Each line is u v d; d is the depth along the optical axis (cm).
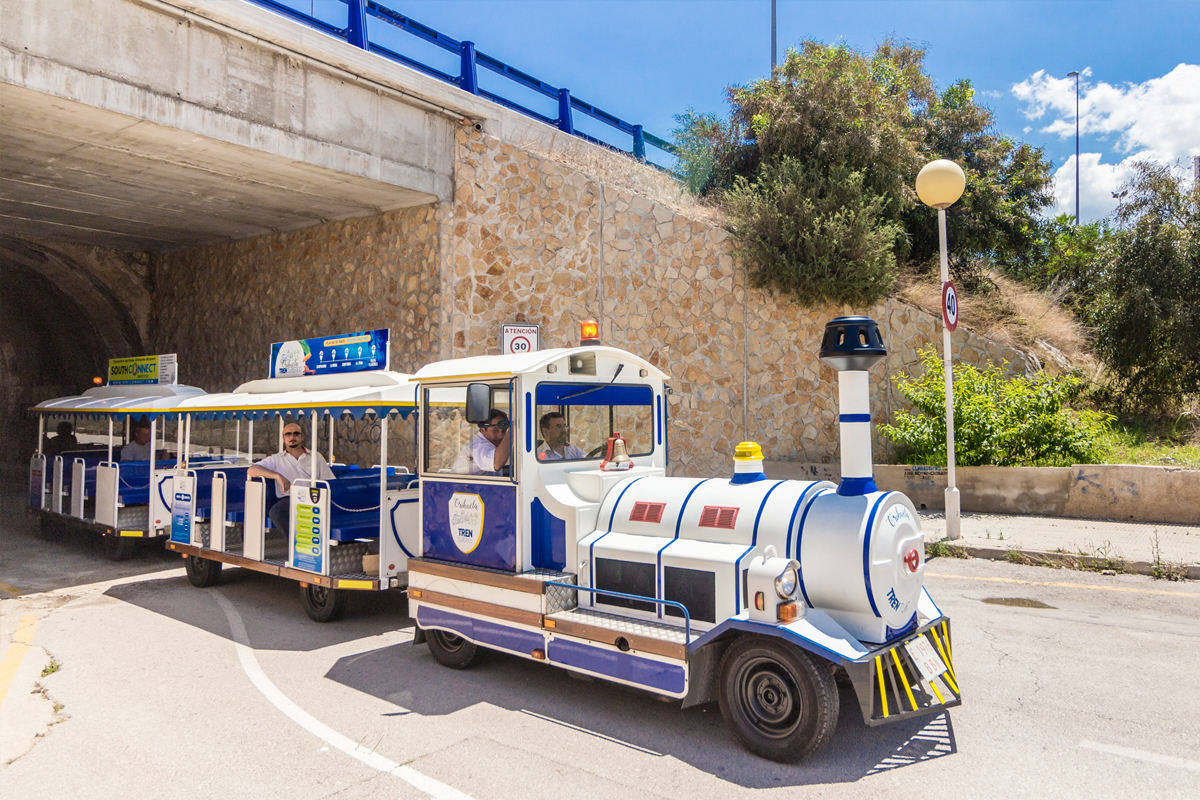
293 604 759
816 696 371
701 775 376
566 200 1259
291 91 1038
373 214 1317
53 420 1195
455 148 1234
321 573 652
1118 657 531
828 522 408
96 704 487
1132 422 1278
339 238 1375
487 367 514
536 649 472
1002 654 543
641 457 574
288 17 1051
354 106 1105
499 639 494
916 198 1428
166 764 399
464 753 407
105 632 656
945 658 441
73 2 847
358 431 1264
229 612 726
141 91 899
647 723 443
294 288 1453
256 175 1117
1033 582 736
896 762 386
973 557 834
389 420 1212
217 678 535
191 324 1688
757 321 1237
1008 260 1688
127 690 512
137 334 1809
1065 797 348
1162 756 386
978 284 1450
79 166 1088
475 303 1221
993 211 1591
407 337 1252
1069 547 812
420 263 1241
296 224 1422
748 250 1227
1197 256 1238
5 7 798
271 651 599
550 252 1254
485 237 1233
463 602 518
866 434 423
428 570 545
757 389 1235
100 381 1166
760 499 439
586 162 1357
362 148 1112
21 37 809
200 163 1068
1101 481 961
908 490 1073
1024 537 866
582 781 372
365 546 686
